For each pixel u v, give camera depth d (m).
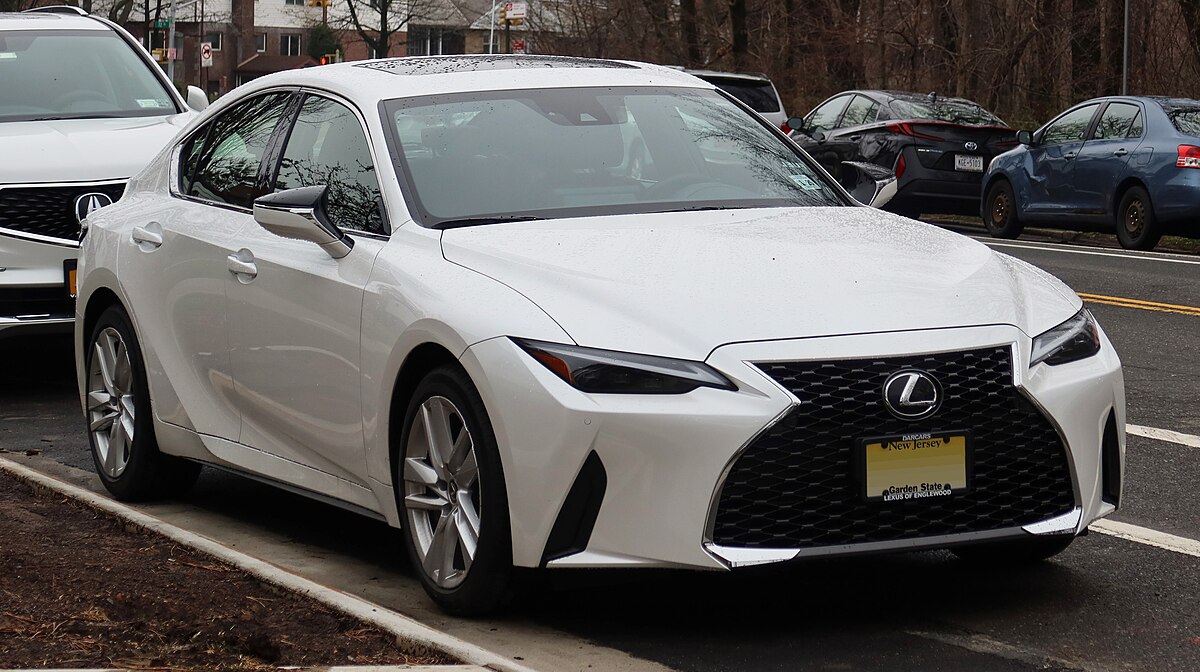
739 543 4.35
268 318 5.67
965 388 4.49
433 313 4.75
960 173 20.98
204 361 6.13
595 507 4.39
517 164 5.52
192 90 10.71
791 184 5.86
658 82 6.26
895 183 6.39
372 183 5.47
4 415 8.70
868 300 4.57
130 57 10.93
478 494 4.71
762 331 4.41
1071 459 4.64
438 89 5.83
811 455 4.36
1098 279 14.20
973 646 4.52
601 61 6.61
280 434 5.73
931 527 4.49
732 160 5.89
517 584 4.61
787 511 4.36
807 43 37.16
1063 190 18.81
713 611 4.87
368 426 5.14
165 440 6.43
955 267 4.94
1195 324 11.41
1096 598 5.00
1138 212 17.61
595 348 4.41
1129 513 6.15
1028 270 5.26
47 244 9.04
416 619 4.80
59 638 4.31
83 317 7.00
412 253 5.09
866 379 4.40
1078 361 4.77
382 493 5.13
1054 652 4.47
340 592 4.74
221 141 6.55
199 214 6.32
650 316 4.46
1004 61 31.02
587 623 4.75
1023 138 19.27
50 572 5.07
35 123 10.01
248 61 113.62
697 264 4.73
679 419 4.30
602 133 5.77
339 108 5.88
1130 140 17.78
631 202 5.48
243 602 4.77
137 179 7.17
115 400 6.80
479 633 4.66
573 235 5.02
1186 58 28.38
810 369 4.37
